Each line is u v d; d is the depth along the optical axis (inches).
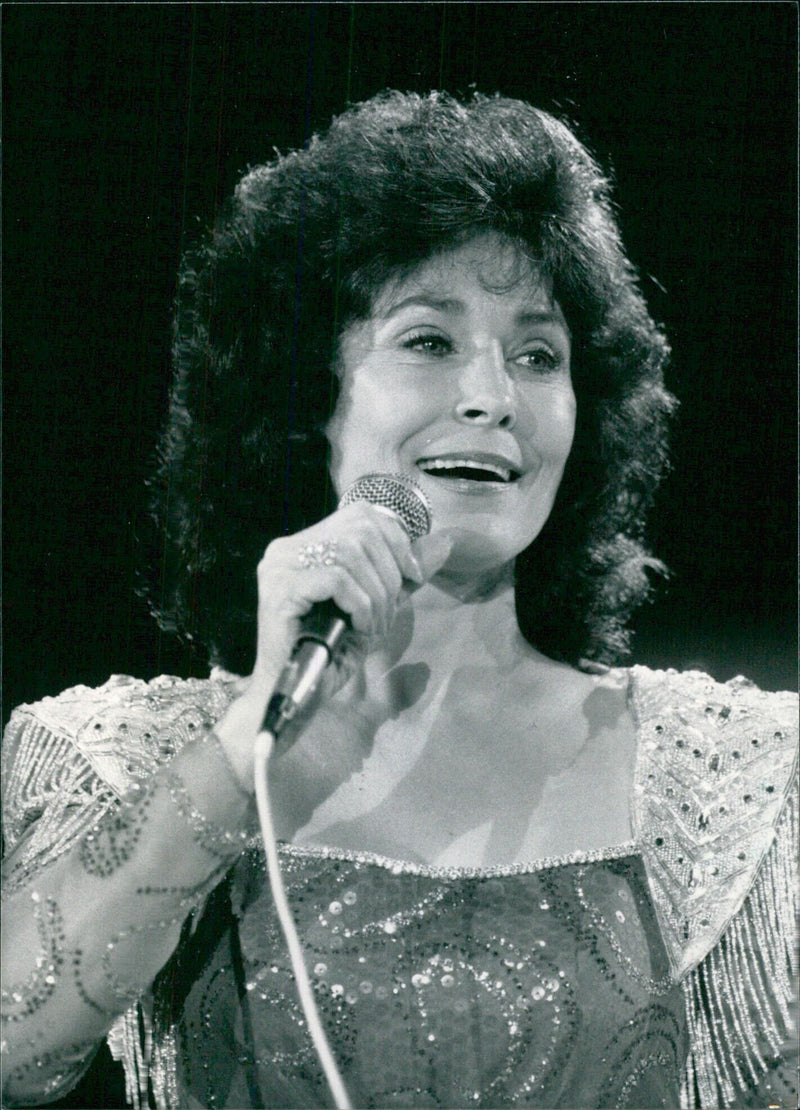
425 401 193.0
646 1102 179.0
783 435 288.4
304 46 260.5
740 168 275.3
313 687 144.6
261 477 219.6
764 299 281.7
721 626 293.9
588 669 218.1
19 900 171.5
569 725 203.2
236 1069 176.9
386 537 153.2
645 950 184.7
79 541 265.0
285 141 260.8
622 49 268.2
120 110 258.7
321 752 190.9
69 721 197.3
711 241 278.7
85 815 189.2
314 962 175.6
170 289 262.1
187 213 261.1
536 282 198.4
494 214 195.3
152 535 247.6
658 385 233.6
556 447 197.3
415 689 199.3
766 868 199.6
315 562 150.2
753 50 268.5
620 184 274.2
